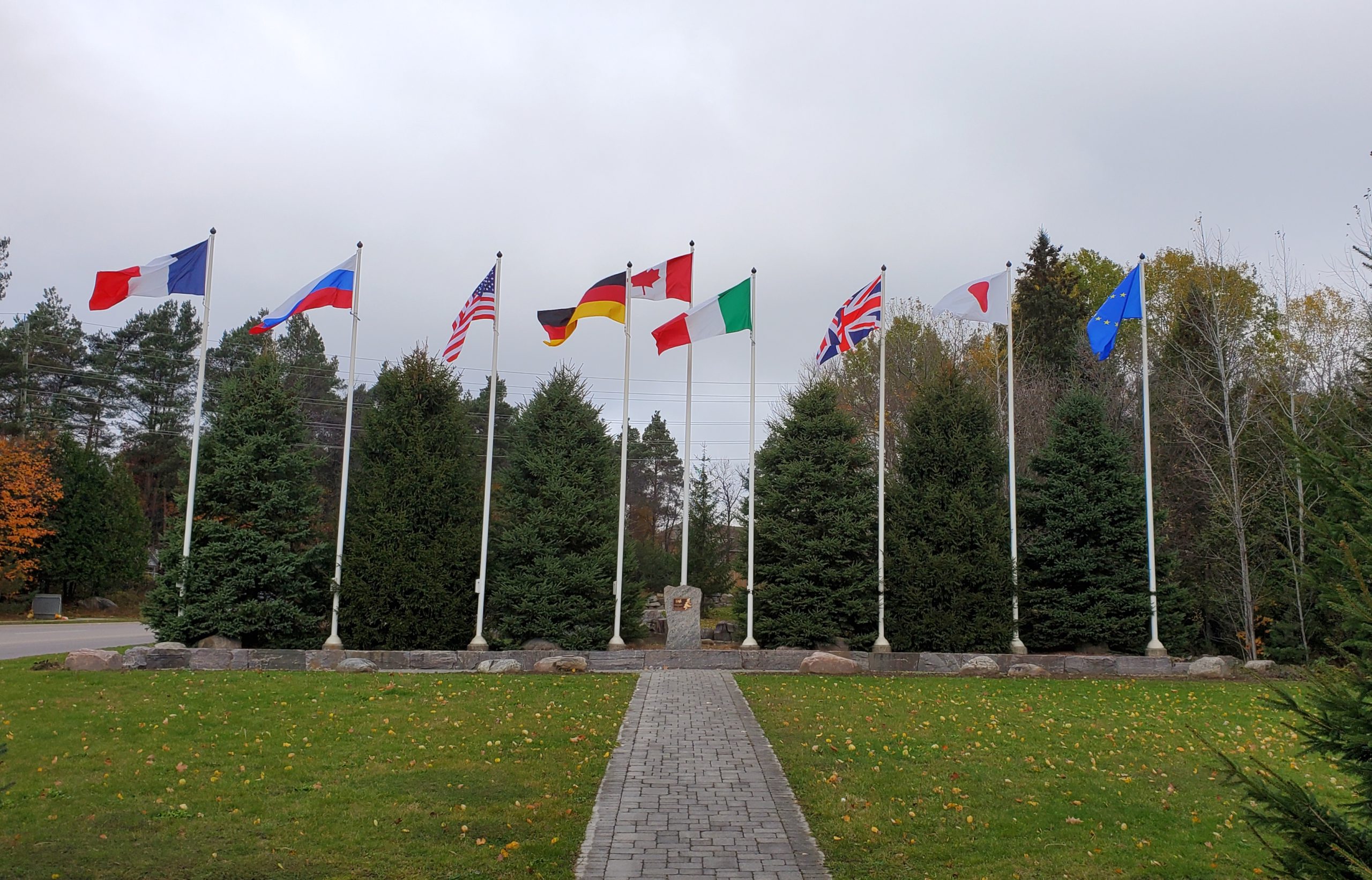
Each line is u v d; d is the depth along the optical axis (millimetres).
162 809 9008
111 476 45250
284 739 12109
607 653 20391
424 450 22656
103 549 43688
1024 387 36969
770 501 23609
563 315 21844
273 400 23062
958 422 23641
